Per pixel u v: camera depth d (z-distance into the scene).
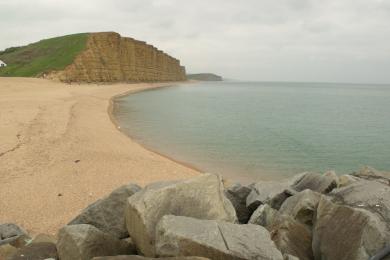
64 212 15.16
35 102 48.62
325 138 39.78
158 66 175.75
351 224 7.34
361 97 135.00
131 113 53.97
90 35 125.19
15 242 10.13
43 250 8.27
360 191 8.48
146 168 22.59
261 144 34.69
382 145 36.53
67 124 33.91
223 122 49.66
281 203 10.96
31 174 19.69
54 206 15.74
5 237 11.13
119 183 19.27
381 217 7.36
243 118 55.69
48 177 19.41
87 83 102.31
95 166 21.98
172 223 7.00
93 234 7.80
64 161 22.50
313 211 8.86
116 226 9.66
